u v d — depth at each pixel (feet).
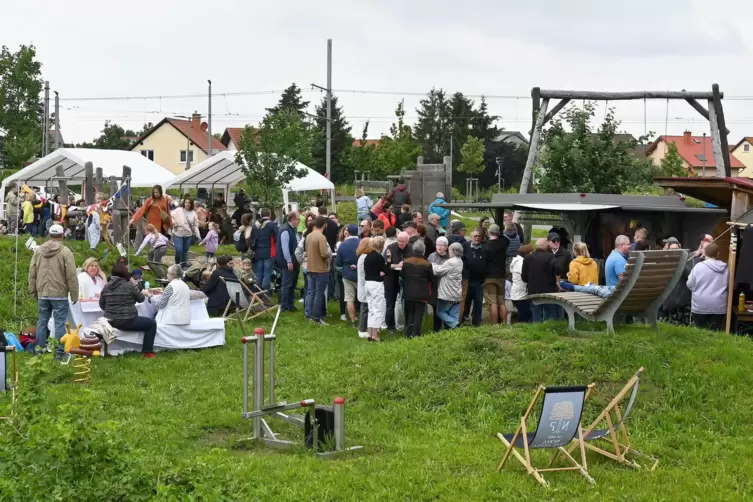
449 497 27.12
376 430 35.65
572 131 87.04
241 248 72.18
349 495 27.45
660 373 38.11
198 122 289.12
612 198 65.72
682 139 286.66
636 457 31.37
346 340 55.16
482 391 38.63
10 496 21.17
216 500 21.39
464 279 56.44
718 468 30.32
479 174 288.71
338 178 260.83
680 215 67.15
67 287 50.47
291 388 42.09
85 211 91.50
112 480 21.84
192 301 54.65
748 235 50.01
